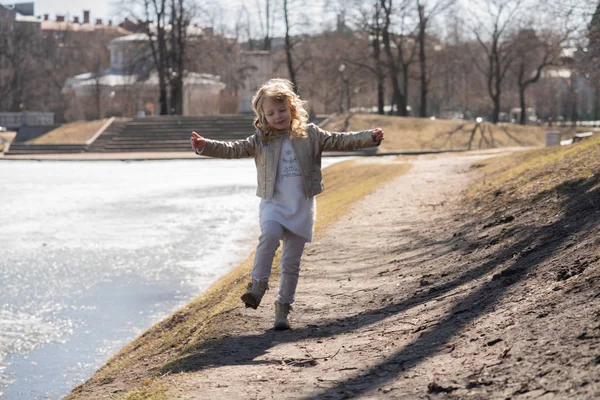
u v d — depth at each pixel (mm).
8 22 116188
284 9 76750
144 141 69750
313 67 90500
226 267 14406
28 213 23906
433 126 69938
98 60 113438
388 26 74062
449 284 7512
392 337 5910
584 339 4484
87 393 6551
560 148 19594
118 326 10203
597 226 7207
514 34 77062
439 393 4332
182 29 79938
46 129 74562
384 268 9375
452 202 14602
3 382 7934
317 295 8141
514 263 7332
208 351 6207
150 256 15750
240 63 94688
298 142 6336
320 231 13414
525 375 4258
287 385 4980
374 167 30438
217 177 38938
